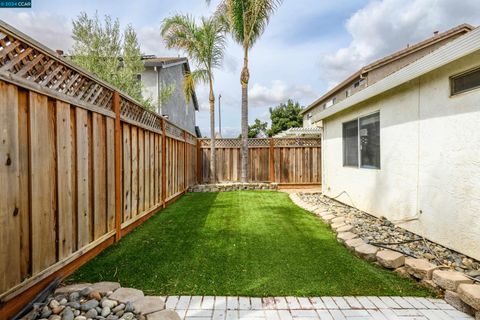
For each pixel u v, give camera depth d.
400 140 4.26
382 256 2.88
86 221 2.85
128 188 4.02
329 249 3.39
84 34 7.23
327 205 6.36
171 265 2.84
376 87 4.51
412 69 3.60
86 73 2.80
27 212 2.01
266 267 2.84
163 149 5.84
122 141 3.85
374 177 5.04
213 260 2.99
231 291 2.35
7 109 1.83
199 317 1.99
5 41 1.88
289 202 6.76
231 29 8.95
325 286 2.47
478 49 2.65
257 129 30.86
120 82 7.68
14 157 1.88
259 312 2.06
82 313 1.86
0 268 1.75
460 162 3.12
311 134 14.09
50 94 2.26
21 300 1.94
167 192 6.19
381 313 2.08
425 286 2.49
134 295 2.09
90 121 2.99
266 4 8.53
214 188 8.84
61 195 2.42
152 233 4.00
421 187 3.78
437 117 3.47
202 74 9.66
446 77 3.32
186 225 4.48
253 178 10.04
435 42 11.96
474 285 2.17
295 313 2.05
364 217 5.05
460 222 3.12
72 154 2.62
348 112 6.18
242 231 4.14
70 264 2.57
